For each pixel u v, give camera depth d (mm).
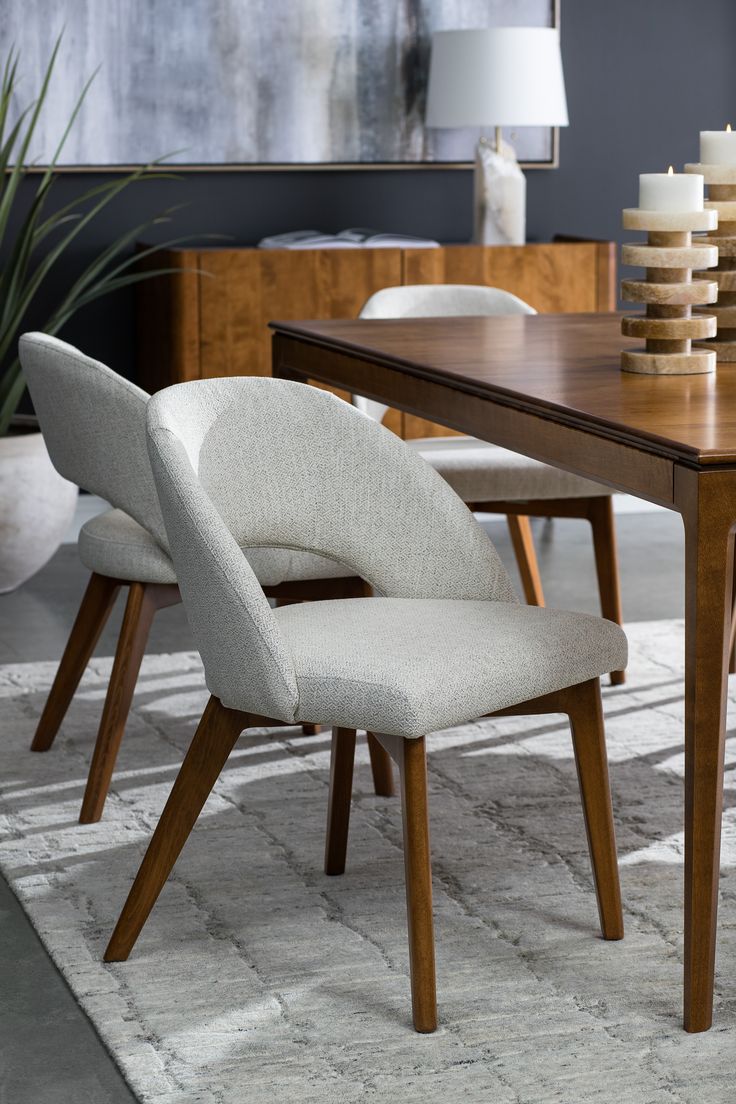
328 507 2400
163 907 2391
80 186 5047
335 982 2148
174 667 3656
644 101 5648
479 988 2127
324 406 2398
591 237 5691
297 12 5105
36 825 2717
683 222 2391
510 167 5016
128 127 5023
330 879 2494
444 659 2029
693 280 2502
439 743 3145
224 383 2346
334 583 2838
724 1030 2012
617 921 2266
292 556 2768
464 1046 1974
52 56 4555
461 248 4895
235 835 2672
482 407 2428
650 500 1979
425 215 5434
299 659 2045
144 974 2176
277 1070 1919
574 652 2137
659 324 2451
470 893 2434
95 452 2691
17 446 4137
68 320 5156
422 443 4645
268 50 5102
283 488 2373
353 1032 2014
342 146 5234
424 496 2398
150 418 2139
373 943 2268
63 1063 1954
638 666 3650
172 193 5160
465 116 4891
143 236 5156
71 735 3180
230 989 2129
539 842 2637
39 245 5062
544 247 4977
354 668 2000
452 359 2686
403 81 5254
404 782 1990
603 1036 1998
